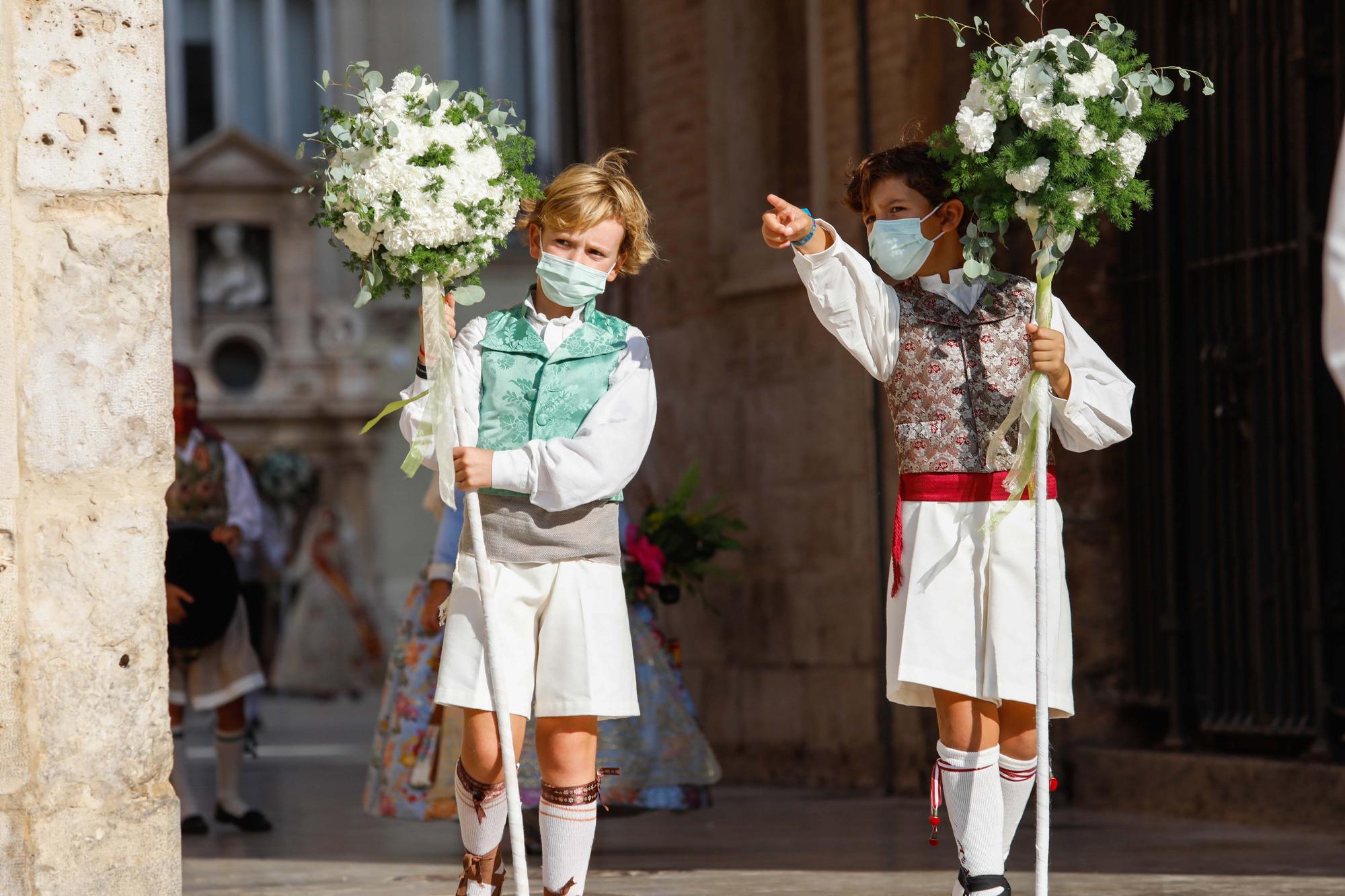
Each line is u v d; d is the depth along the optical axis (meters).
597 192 5.70
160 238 5.74
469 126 5.57
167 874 5.66
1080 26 11.49
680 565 9.48
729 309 13.48
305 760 16.70
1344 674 9.97
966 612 5.64
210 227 36.44
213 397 35.56
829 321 5.79
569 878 5.66
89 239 5.63
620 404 5.72
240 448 35.41
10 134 5.52
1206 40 10.90
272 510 34.28
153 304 5.72
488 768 5.63
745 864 8.42
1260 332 10.55
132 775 5.63
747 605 13.23
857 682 12.15
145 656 5.67
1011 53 5.61
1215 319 10.86
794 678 12.75
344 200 5.50
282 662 29.41
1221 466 10.80
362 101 5.55
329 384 35.72
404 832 10.48
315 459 35.66
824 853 8.85
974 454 5.71
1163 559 11.26
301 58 38.66
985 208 5.62
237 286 36.34
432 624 8.95
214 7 38.75
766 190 13.53
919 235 5.76
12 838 5.44
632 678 5.75
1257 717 10.47
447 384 5.54
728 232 13.59
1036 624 5.48
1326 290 3.63
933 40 11.71
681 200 14.05
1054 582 5.75
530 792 8.39
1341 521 10.05
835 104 12.35
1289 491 10.29
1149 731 11.55
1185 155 11.05
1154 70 5.68
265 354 36.09
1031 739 5.81
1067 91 5.53
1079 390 5.73
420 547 35.72
